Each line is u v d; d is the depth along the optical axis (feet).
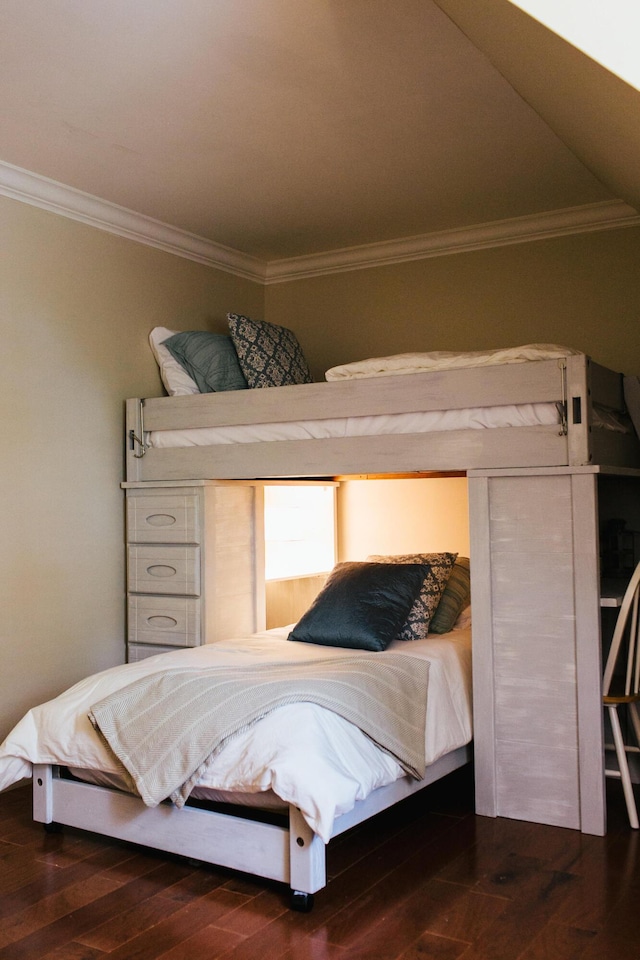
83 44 8.32
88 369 12.64
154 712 8.61
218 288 15.19
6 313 11.43
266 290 16.19
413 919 7.54
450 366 10.57
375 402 10.88
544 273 13.62
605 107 6.24
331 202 12.83
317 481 14.07
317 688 8.39
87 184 12.00
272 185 12.12
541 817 9.84
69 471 12.31
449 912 7.66
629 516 12.55
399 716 8.94
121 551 13.19
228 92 9.36
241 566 13.11
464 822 9.91
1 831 9.78
